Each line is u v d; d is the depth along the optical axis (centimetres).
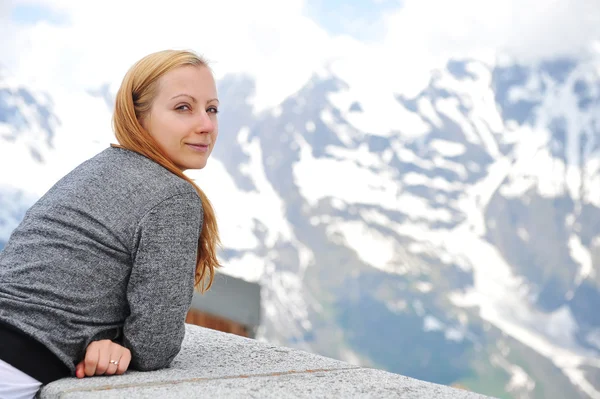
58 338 161
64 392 152
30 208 177
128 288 168
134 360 173
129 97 182
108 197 170
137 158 179
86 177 174
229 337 232
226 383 165
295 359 199
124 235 167
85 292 164
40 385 160
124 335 170
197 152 185
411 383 174
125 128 182
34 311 160
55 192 175
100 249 165
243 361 195
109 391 153
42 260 163
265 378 172
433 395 162
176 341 173
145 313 166
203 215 189
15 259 166
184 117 182
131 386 158
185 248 171
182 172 186
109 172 174
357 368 189
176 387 158
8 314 158
